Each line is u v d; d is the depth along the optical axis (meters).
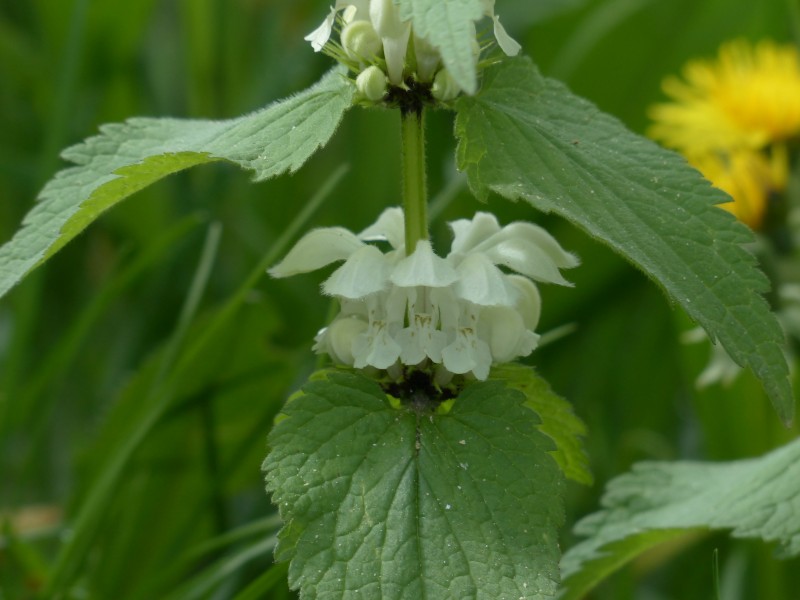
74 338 0.56
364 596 0.38
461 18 0.36
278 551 0.39
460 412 0.40
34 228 0.40
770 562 0.53
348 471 0.39
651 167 0.40
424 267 0.40
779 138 0.59
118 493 0.54
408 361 0.40
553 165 0.40
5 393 0.55
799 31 0.66
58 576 0.51
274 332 0.56
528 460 0.39
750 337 0.38
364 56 0.40
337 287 0.40
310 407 0.40
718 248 0.39
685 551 0.63
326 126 0.39
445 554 0.38
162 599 0.52
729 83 0.62
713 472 0.47
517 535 0.39
